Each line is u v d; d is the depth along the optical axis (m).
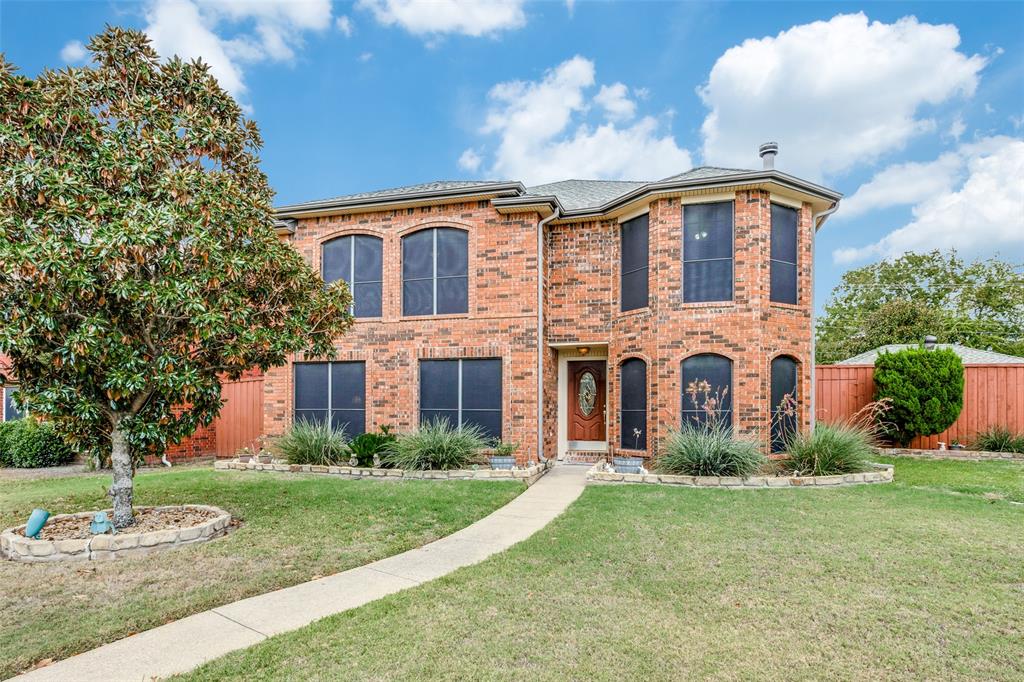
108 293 6.51
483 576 5.54
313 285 8.72
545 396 13.66
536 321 12.93
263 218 8.04
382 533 7.31
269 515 8.22
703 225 12.13
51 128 6.71
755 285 11.59
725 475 10.25
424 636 4.20
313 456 12.54
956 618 4.44
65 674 3.73
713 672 3.64
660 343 12.23
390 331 13.88
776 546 6.40
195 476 11.77
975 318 30.05
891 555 6.02
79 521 7.51
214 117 8.05
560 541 6.74
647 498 9.12
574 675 3.61
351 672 3.68
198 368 7.41
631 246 13.38
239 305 7.24
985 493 9.27
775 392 11.95
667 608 4.68
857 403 15.12
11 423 15.36
